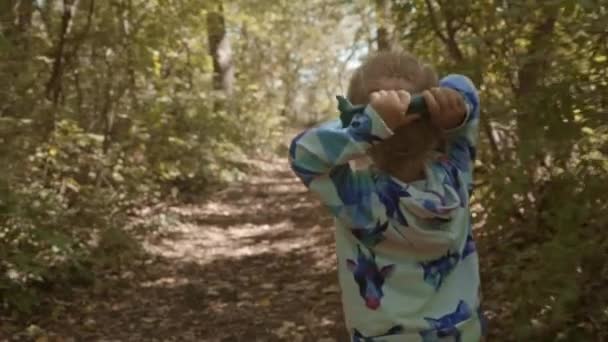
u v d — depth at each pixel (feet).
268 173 57.00
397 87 6.94
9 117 25.26
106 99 33.42
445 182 6.95
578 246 12.66
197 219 36.73
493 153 17.17
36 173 26.43
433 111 6.70
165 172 41.22
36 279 20.08
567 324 13.25
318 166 6.64
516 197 17.94
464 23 18.83
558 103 13.23
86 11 31.89
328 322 19.74
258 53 87.15
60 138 27.73
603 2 11.97
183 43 41.47
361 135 6.48
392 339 6.81
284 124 84.43
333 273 24.98
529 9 14.21
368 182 6.79
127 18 33.58
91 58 32.94
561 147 13.41
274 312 21.21
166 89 42.09
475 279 7.10
